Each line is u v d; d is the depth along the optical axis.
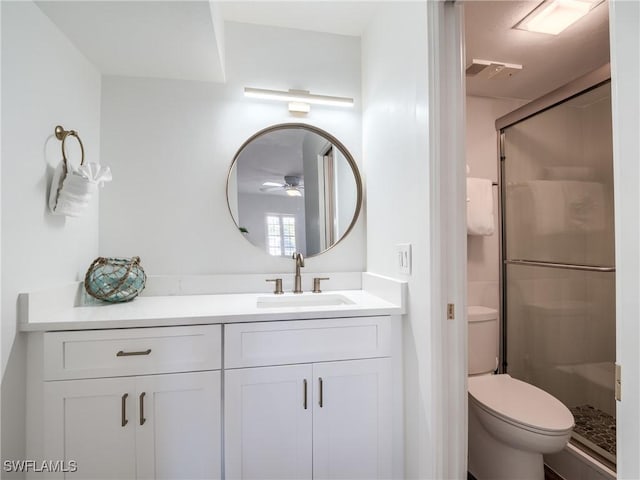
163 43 1.40
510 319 2.15
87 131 1.51
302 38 1.86
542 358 2.07
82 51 1.44
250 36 1.80
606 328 1.85
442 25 1.15
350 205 1.90
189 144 1.73
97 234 1.61
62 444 1.08
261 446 1.21
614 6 0.53
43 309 1.14
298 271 1.74
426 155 1.17
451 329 1.15
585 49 1.72
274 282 1.77
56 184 1.21
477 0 1.36
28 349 1.08
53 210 1.21
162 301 1.50
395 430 1.33
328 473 1.26
